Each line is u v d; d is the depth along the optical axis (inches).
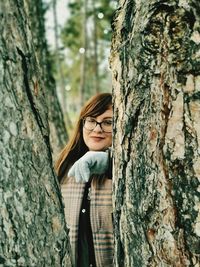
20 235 49.1
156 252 53.9
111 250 85.2
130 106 56.2
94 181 87.4
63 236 54.9
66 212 89.6
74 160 97.0
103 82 987.9
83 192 88.7
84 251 88.0
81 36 805.2
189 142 51.0
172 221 52.4
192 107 50.7
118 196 60.1
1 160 48.1
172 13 51.1
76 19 778.2
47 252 52.1
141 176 55.3
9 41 49.2
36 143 52.1
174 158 51.8
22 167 50.0
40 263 50.9
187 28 50.6
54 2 584.7
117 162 60.5
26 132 50.7
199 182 50.8
